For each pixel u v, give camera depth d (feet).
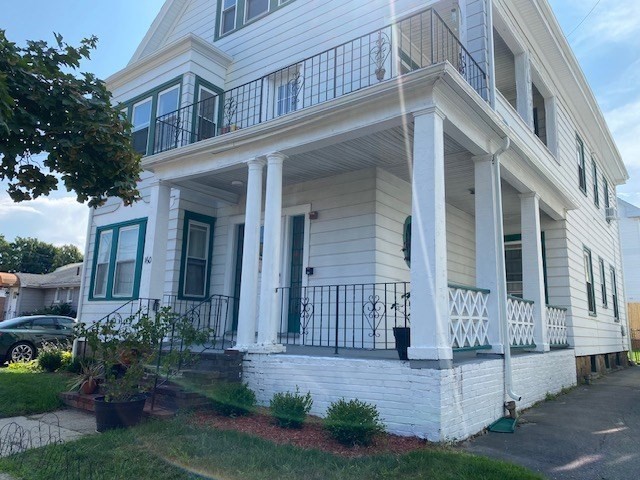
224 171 25.49
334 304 26.21
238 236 32.22
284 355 20.11
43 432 17.26
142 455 14.07
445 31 26.81
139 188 33.42
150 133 33.78
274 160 22.49
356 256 25.89
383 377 17.26
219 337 30.35
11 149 14.01
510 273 37.93
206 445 14.80
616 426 19.43
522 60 30.32
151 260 26.84
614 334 47.03
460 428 16.81
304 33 30.96
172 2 40.22
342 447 15.14
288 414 17.12
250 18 34.94
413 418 16.29
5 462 13.78
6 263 144.05
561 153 36.45
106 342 18.93
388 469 13.12
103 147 15.25
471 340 19.74
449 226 33.73
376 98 18.84
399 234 27.35
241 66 34.14
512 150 24.14
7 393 22.86
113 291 33.58
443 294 16.85
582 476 13.52
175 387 19.34
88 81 15.26
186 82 32.19
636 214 83.51
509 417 20.15
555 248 34.35
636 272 82.43
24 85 13.87
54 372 31.17
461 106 19.31
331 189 27.58
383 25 27.22
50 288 88.99
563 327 32.48
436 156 17.44
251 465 13.28
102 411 17.07
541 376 26.02
